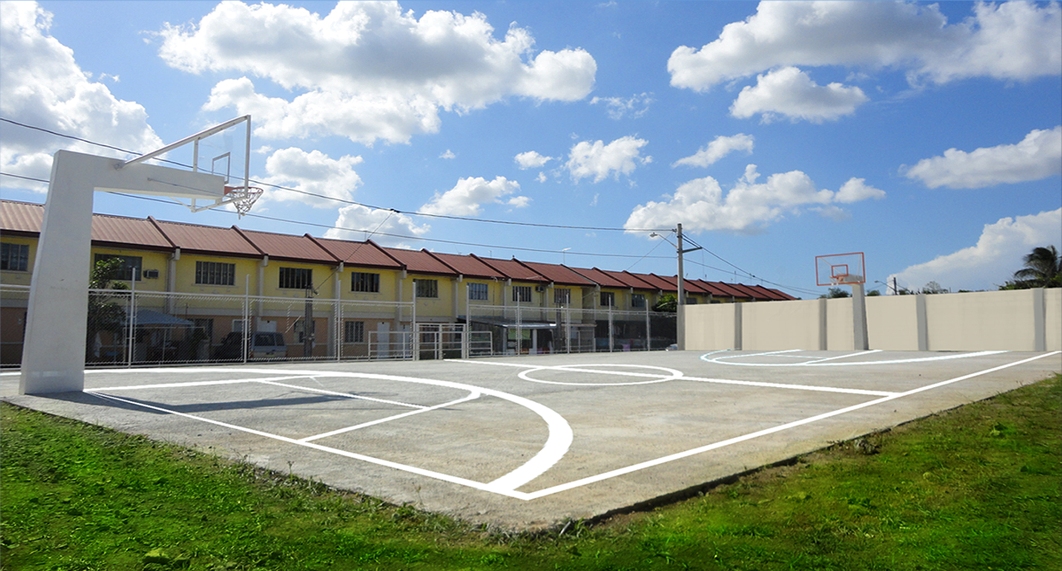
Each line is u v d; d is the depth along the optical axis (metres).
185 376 15.63
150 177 12.98
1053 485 5.03
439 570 3.51
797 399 10.94
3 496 4.65
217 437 7.47
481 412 9.50
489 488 5.20
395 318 41.25
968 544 3.81
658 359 25.48
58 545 3.74
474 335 44.09
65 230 12.05
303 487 5.23
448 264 45.53
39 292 11.70
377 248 43.47
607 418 8.91
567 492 5.05
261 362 24.97
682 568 3.53
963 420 8.06
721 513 4.52
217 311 34.12
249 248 36.31
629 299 55.12
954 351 28.81
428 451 6.70
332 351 37.94
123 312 26.62
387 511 4.59
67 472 5.45
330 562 3.59
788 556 3.68
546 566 3.59
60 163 12.03
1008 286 48.72
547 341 46.12
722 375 16.02
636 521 4.40
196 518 4.32
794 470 5.76
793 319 35.62
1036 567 3.49
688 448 6.76
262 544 3.83
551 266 53.84
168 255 32.94
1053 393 10.24
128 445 6.79
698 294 59.84
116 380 14.37
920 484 5.14
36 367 11.61
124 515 4.33
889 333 31.86
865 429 7.73
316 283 38.47
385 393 11.95
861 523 4.25
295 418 8.91
